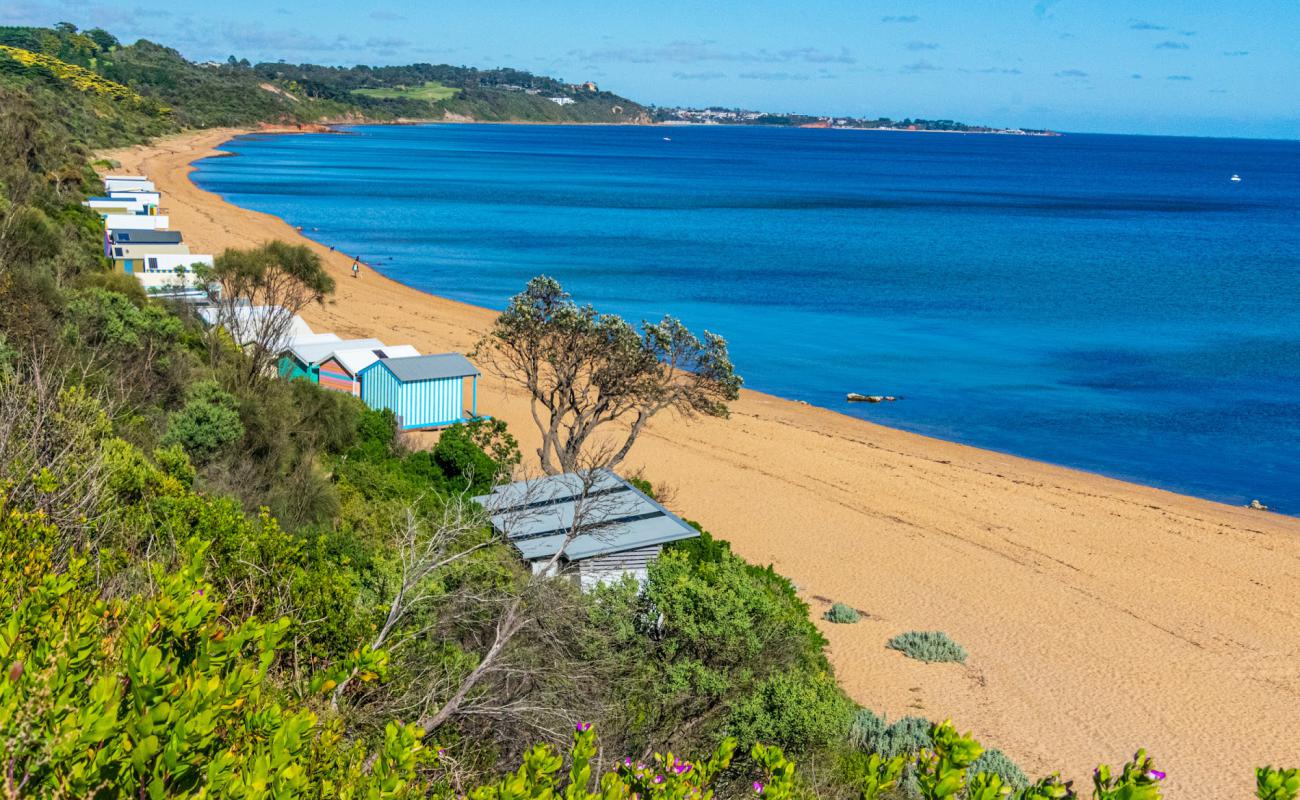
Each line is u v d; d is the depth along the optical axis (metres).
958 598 30.03
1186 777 21.03
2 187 44.78
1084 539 35.75
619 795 6.12
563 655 14.53
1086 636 27.92
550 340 32.06
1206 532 37.16
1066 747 21.81
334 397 33.31
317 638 11.23
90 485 11.37
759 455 43.09
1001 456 47.06
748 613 16.72
